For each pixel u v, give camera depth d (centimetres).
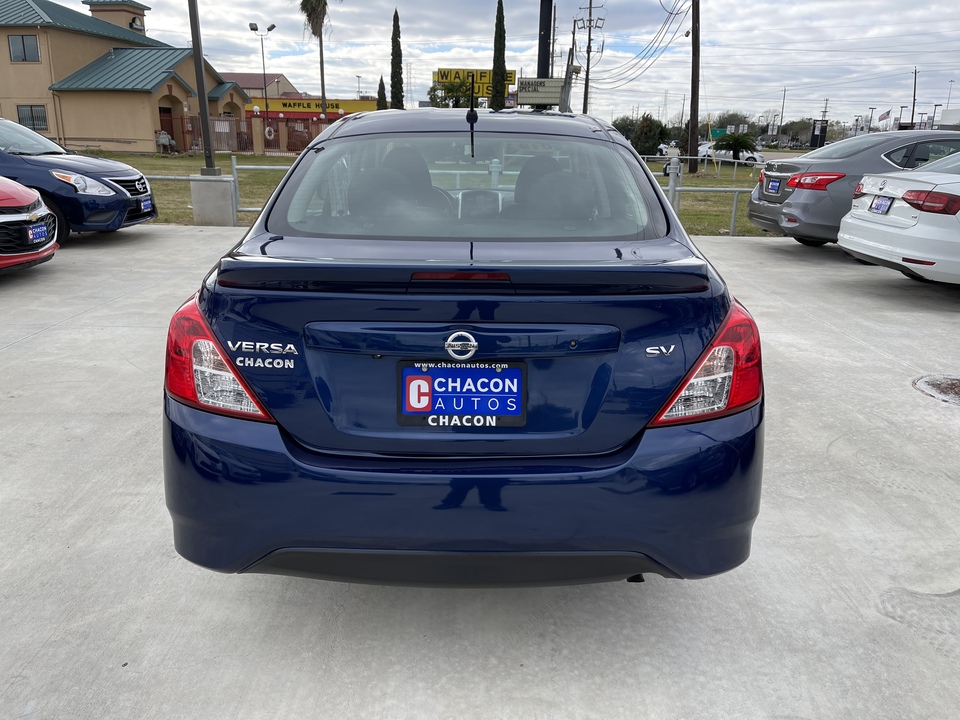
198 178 1094
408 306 173
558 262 184
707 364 181
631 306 176
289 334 177
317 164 247
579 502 177
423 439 179
